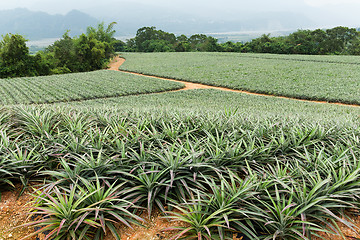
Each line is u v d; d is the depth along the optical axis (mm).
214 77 41594
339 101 24984
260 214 3148
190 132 5977
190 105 21938
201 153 4266
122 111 8203
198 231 3127
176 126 6094
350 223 3561
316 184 3514
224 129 6078
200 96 28734
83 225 3295
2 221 3566
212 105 21625
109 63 73688
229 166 4496
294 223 3271
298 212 3129
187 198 3945
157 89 33250
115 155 4570
